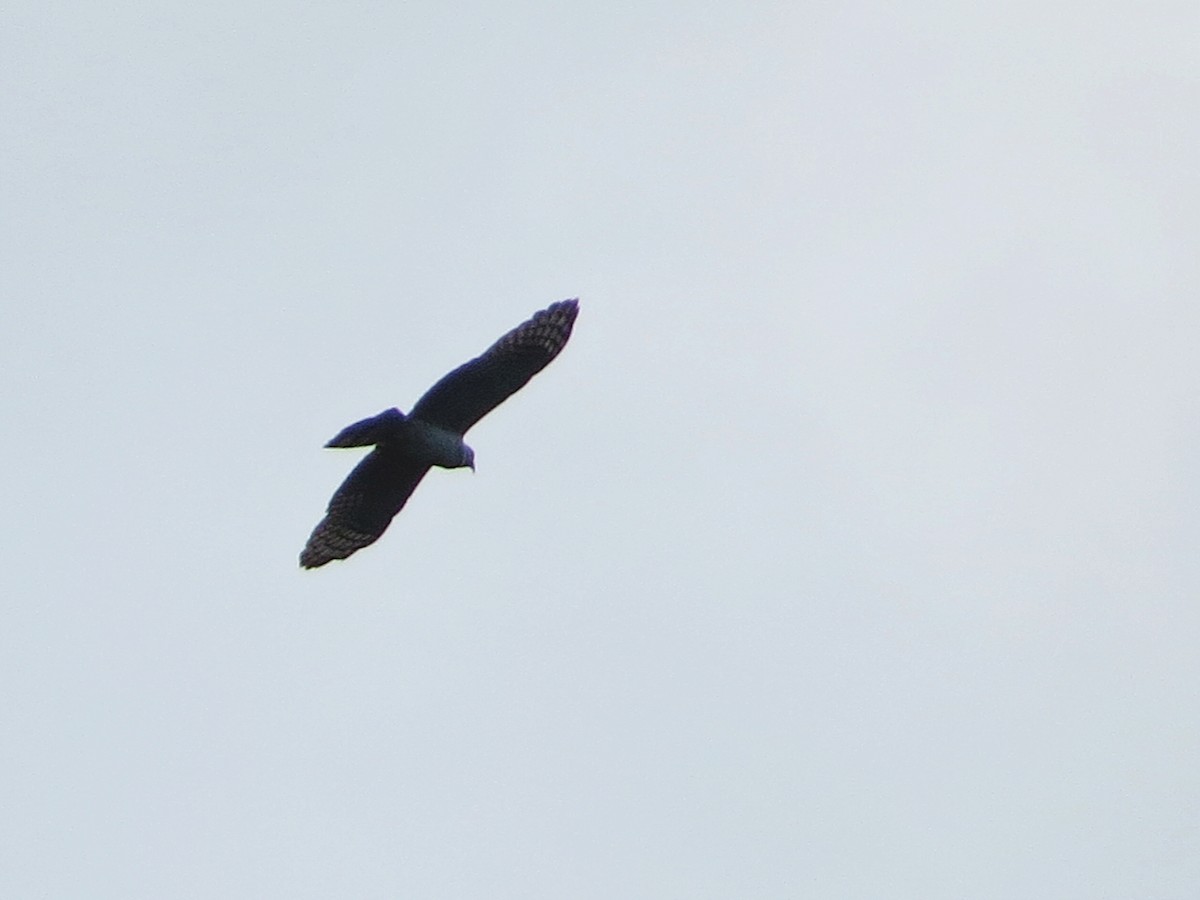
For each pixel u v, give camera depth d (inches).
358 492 2226.9
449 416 2224.4
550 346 2228.1
